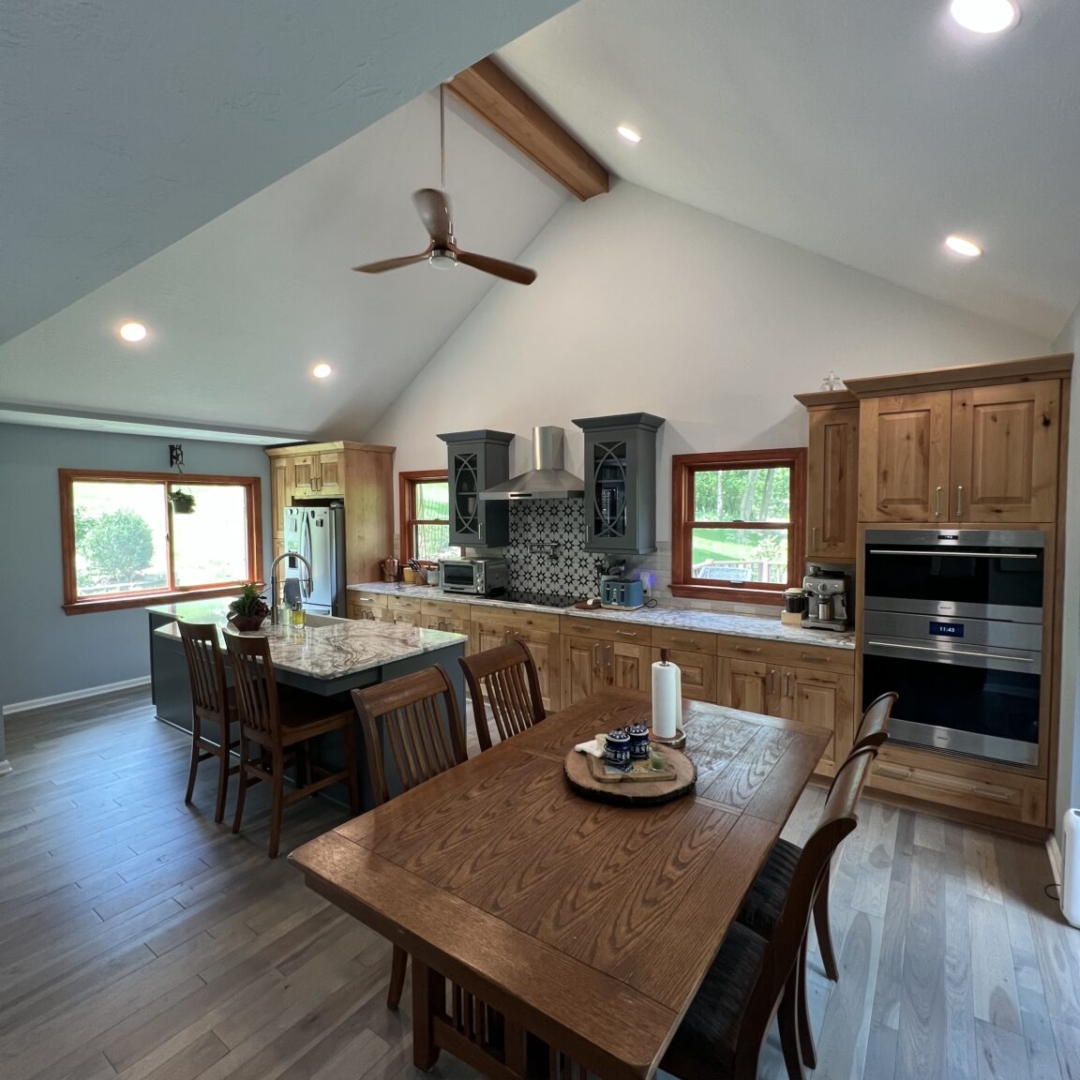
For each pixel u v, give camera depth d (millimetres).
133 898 2504
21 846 2893
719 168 3049
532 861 1449
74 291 1792
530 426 5227
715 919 1244
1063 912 2342
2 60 954
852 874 2645
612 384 4746
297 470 6328
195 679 3246
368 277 4609
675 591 4500
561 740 2211
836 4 1381
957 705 2998
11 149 1168
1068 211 1828
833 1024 1888
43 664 4957
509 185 4492
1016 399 2787
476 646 5027
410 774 2047
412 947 1222
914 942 2234
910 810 3199
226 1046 1817
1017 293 2770
